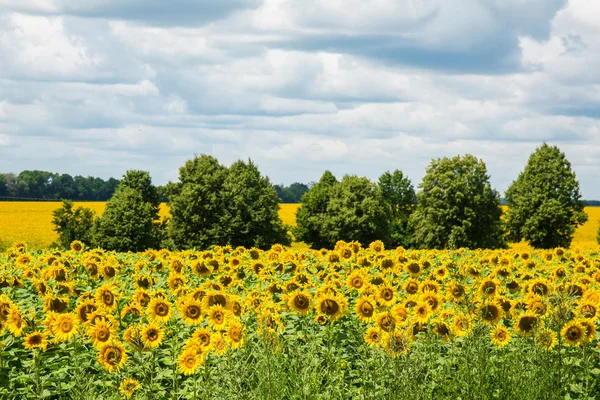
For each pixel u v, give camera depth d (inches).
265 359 257.3
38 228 3061.0
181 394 274.4
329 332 323.3
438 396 257.4
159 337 284.8
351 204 2674.7
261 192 2464.3
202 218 2394.2
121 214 2278.5
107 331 284.5
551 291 340.2
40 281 389.1
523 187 2711.6
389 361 259.6
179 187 2500.0
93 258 492.1
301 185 7263.8
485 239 2522.1
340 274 502.3
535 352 285.6
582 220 2632.9
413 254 592.4
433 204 2524.6
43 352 297.7
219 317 317.7
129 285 466.3
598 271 472.4
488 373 267.0
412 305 332.5
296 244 2864.2
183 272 487.8
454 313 323.6
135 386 256.8
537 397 262.4
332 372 272.7
